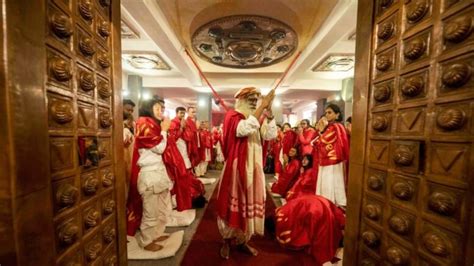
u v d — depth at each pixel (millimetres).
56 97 582
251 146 1628
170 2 2295
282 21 2578
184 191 2227
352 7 2100
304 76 5605
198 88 6473
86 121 725
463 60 488
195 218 2428
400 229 643
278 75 5676
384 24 755
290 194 2510
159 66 4820
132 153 1837
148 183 1661
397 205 680
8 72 433
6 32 427
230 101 9305
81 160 686
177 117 3230
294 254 1711
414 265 611
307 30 2908
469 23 471
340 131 2170
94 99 778
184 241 1914
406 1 657
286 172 3162
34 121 496
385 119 740
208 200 3080
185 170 2250
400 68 679
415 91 605
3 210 440
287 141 3734
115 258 943
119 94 979
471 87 470
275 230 1901
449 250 510
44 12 529
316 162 2330
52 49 564
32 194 491
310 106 11188
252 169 1618
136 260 1621
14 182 444
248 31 2814
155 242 1822
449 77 504
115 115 941
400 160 644
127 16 2494
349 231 945
